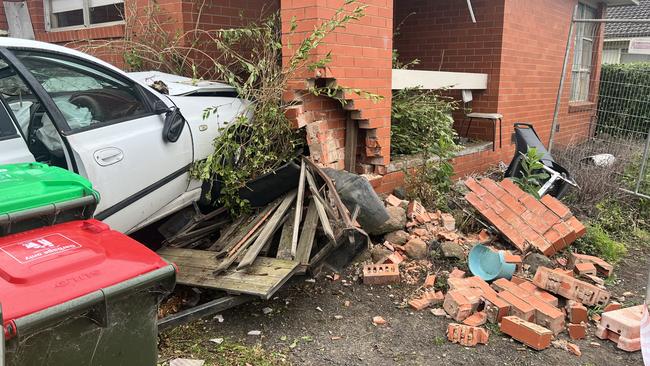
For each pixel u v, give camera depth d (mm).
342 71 4883
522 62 8266
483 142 7746
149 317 2225
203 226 4344
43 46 3291
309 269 3709
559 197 5996
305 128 4812
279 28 5523
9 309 1765
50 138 3354
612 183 6945
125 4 6180
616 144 8828
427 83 6500
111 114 3492
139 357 2213
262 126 4418
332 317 3729
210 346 3309
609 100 11688
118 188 3373
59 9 7309
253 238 3854
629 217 6328
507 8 7504
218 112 4352
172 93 4203
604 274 4746
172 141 3795
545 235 4895
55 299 1866
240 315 3715
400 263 4496
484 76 7648
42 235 2168
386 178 5691
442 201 5637
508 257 4359
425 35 8281
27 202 2137
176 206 4020
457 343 3453
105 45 5883
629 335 3471
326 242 3941
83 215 2389
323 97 5043
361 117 5176
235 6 6141
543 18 8836
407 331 3580
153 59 5816
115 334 2098
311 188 3941
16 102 3242
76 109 3314
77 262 2051
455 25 7930
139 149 3545
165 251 3996
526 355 3365
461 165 7059
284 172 4055
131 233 3887
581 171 7023
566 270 4637
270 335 3467
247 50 5938
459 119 8070
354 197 3926
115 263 2133
